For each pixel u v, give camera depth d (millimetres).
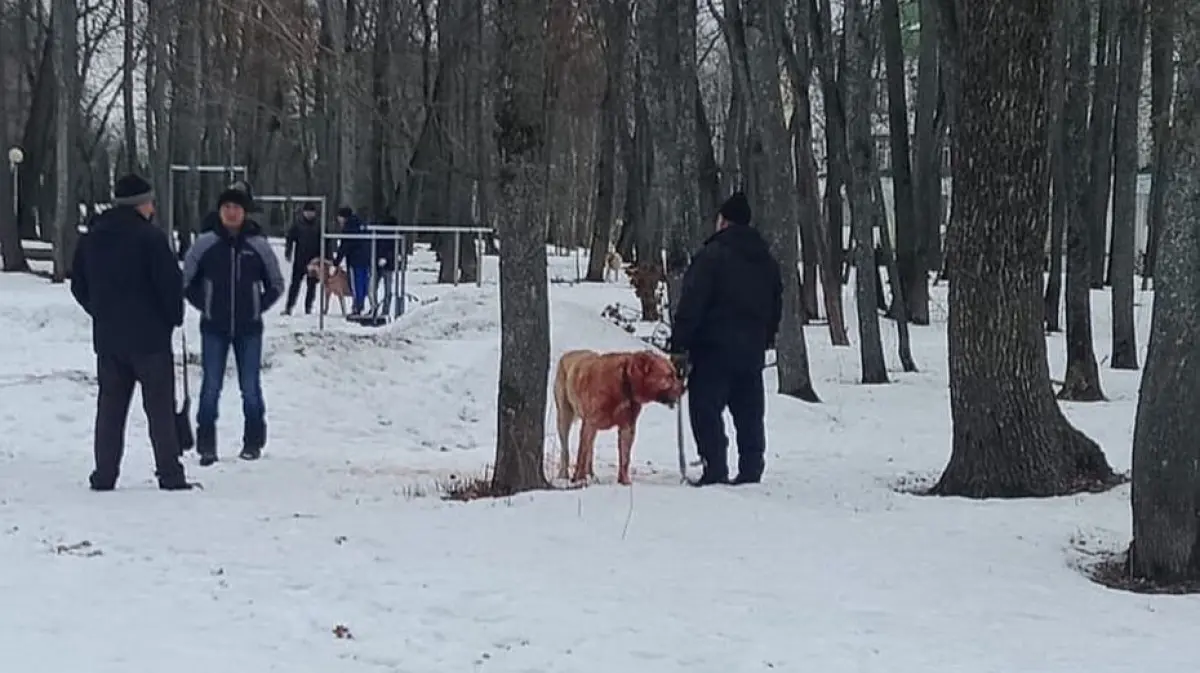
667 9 18844
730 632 6465
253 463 12406
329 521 9055
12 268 34812
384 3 31078
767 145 17531
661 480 11578
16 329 22516
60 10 32281
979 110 10609
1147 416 7828
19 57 45625
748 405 11180
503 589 7188
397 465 12672
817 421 15930
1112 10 25984
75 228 32406
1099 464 11211
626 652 6137
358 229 26266
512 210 10445
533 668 5906
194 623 6488
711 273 10867
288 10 22938
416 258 42156
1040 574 7770
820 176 39094
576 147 43625
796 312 17688
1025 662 6047
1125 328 22984
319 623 6535
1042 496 10516
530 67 10242
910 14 38125
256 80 33250
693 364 11078
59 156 32125
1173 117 7789
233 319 12383
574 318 19953
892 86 28422
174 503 9805
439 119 27578
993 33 10523
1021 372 10633
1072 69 18656
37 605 6754
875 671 5883
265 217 45062
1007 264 10594
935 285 38062
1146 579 7809
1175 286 7730
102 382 10523
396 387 17188
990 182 10578
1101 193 34562
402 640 6281
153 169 36750
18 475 11336
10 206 34844
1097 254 37781
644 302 26172
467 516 9164
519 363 10570
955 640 6391
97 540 8383
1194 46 7629
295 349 17875
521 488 10562
